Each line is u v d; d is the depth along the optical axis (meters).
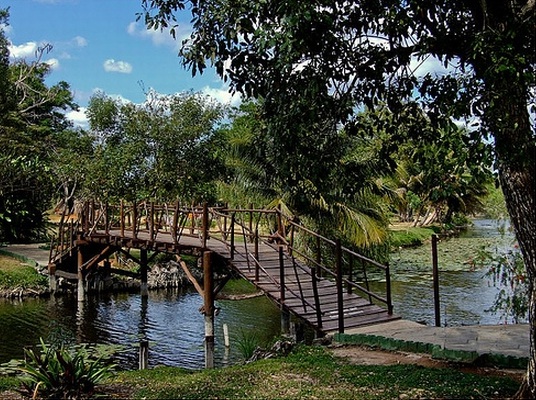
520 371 6.79
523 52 4.75
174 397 6.07
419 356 7.70
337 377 6.55
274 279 11.46
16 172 23.78
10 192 24.64
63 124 38.00
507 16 5.02
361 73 6.04
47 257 22.16
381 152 6.92
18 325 15.48
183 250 13.93
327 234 20.83
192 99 25.12
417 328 9.15
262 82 6.12
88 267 18.61
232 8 5.57
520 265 11.27
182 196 24.23
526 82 4.67
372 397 5.66
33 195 25.62
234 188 21.38
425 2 5.64
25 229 26.88
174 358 12.65
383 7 5.73
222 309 17.75
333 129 6.64
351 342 8.58
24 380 6.41
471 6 5.38
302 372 6.91
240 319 16.44
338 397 5.72
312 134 6.64
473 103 4.84
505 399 5.41
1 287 19.06
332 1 5.58
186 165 24.67
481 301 18.33
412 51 5.80
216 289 12.50
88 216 19.00
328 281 12.40
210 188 24.52
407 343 7.98
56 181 24.88
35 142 26.75
